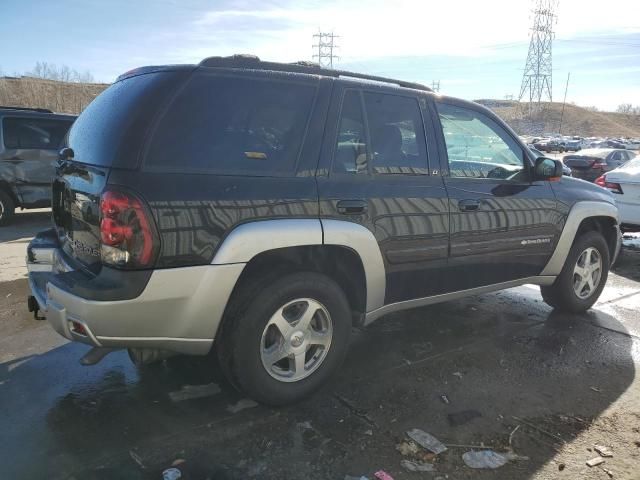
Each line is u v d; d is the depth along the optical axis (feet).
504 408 10.73
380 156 11.31
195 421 9.95
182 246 8.73
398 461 8.91
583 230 16.37
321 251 10.43
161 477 8.36
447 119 12.77
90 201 9.11
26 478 8.26
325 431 9.73
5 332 13.99
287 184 9.83
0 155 29.73
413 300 12.23
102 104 10.39
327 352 10.82
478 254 12.94
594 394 11.42
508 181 13.78
